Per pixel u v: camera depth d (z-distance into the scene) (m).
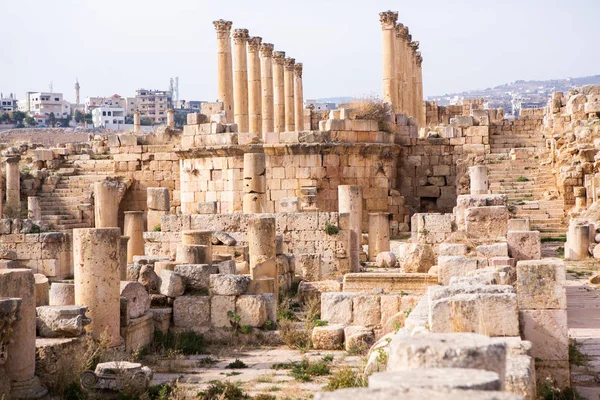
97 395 14.07
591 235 31.78
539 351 12.58
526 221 25.89
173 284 19.95
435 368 6.79
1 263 27.28
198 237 24.88
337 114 44.69
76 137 126.12
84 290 16.98
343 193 32.25
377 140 43.41
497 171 44.22
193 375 15.87
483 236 23.81
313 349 18.66
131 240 29.41
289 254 28.56
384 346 13.65
